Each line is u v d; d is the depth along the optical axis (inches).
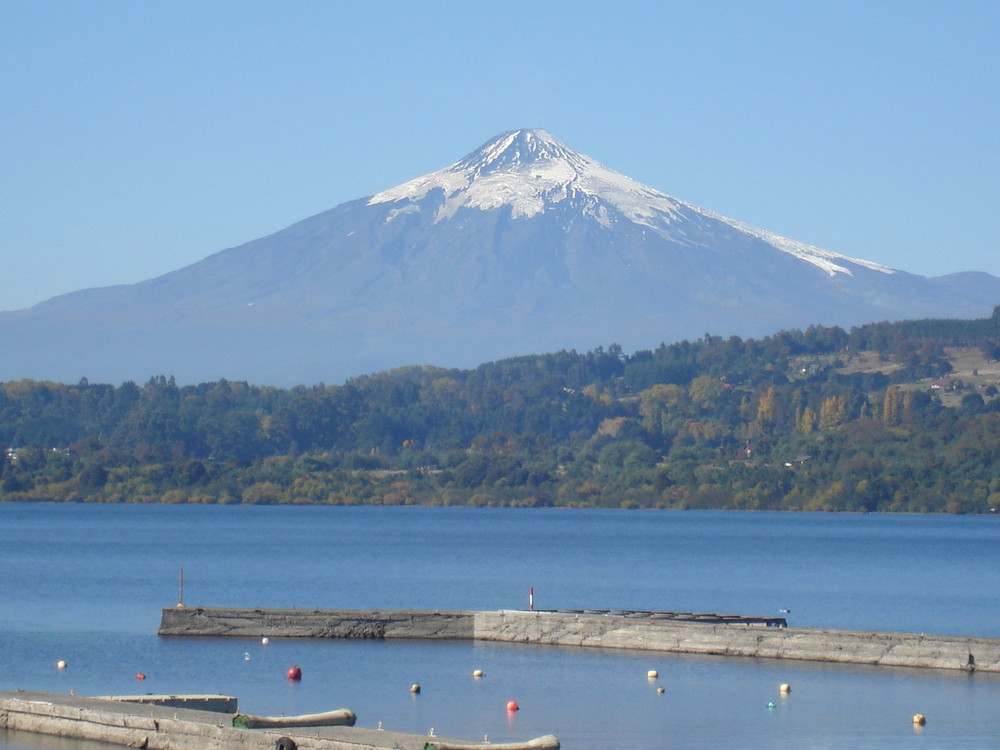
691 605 4923.7
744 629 3152.1
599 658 3125.0
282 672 2965.1
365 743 1909.4
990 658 2898.6
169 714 2150.6
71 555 7736.2
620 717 2488.9
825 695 2667.3
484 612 3447.3
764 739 2306.8
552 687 2768.2
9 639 3518.7
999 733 2338.8
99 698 2325.3
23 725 2249.0
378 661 3095.5
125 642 3442.4
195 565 6973.4
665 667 2992.1
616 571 6737.2
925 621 4456.2
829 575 6633.9
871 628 4229.8
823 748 2250.2
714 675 2886.3
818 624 4328.3
